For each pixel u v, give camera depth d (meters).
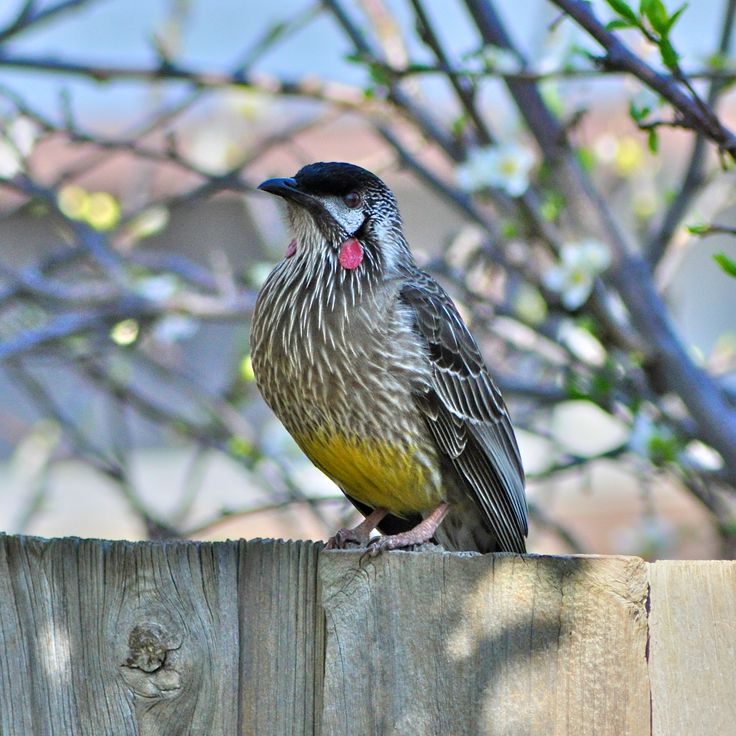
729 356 12.62
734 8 10.90
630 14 7.30
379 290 8.95
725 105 17.89
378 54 11.30
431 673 6.23
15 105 11.30
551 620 6.19
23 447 14.60
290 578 6.48
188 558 6.54
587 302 10.97
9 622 6.52
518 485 9.72
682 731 6.16
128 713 6.46
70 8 11.26
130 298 11.54
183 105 12.35
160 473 21.78
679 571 6.25
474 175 10.73
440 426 9.02
